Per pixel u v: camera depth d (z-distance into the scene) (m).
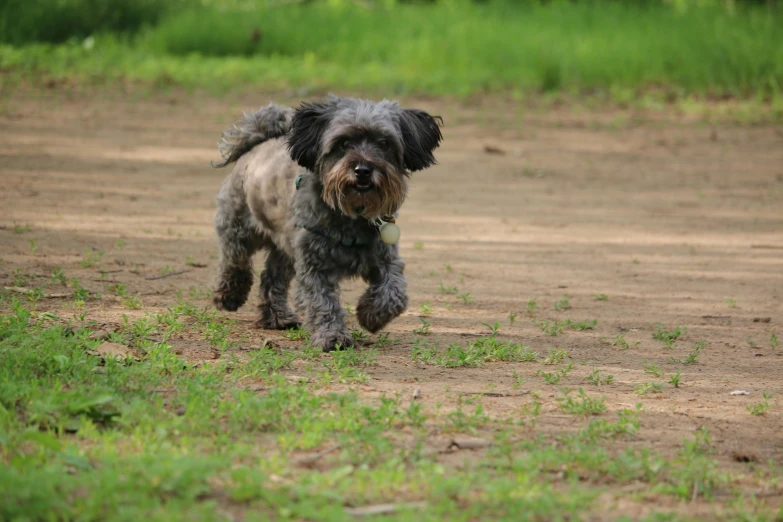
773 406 9.19
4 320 10.28
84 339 9.72
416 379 9.62
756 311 13.13
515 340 11.35
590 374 10.08
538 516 6.49
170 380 8.91
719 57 35.75
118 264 14.28
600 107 32.66
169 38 40.66
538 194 21.69
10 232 15.97
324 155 10.60
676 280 14.81
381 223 10.62
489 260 15.84
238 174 11.92
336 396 8.35
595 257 16.25
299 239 10.71
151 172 22.23
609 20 42.72
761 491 7.20
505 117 30.92
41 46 38.53
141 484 6.33
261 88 34.00
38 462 6.72
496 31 40.91
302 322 11.92
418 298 13.31
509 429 8.16
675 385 9.78
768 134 28.97
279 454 7.29
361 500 6.59
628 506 6.84
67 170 21.80
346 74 36.44
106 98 31.44
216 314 12.13
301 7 46.94
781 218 19.80
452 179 23.09
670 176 23.86
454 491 6.69
